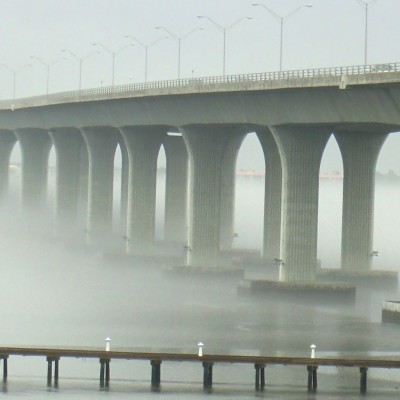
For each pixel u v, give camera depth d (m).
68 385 185.50
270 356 187.75
